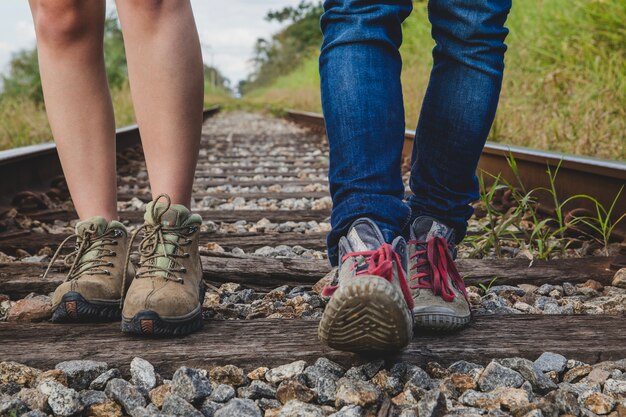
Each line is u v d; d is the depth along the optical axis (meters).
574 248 2.38
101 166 1.58
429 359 1.32
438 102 1.46
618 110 4.25
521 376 1.25
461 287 1.48
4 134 6.18
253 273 2.00
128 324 1.39
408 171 4.50
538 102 5.30
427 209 1.53
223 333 1.43
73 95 1.55
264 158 5.84
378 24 1.32
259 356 1.31
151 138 1.47
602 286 1.95
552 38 5.96
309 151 6.66
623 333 1.43
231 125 12.33
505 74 5.76
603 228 2.29
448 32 1.42
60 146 1.56
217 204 3.61
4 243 2.44
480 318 1.53
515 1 6.80
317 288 1.89
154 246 1.45
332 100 1.30
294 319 1.52
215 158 6.01
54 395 1.15
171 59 1.43
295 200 3.63
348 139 1.28
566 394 1.14
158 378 1.26
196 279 1.50
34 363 1.30
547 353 1.33
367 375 1.26
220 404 1.18
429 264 1.45
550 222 2.65
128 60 1.46
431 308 1.39
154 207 1.46
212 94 31.31
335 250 1.34
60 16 1.50
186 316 1.40
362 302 1.09
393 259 1.20
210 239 2.52
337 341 1.19
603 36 5.58
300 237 2.54
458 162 1.48
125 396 1.17
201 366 1.30
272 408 1.17
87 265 1.52
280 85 29.58
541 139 4.44
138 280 1.43
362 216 1.27
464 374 1.25
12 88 10.74
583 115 4.44
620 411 1.14
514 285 1.99
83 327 1.47
